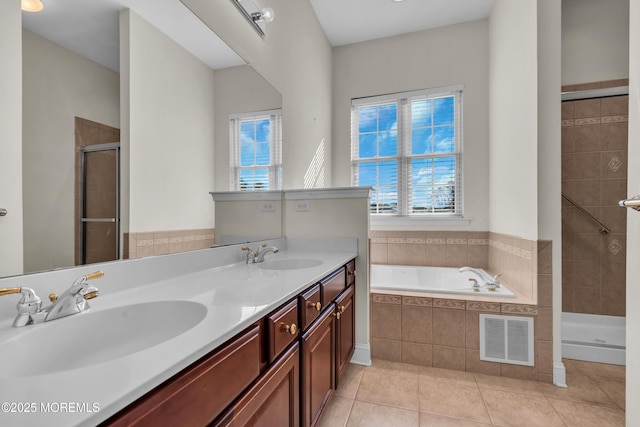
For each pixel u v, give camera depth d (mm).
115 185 1070
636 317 1046
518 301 1971
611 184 2615
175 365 515
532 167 2002
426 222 3150
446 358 2059
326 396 1403
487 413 1592
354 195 2141
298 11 2576
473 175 3031
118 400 409
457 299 2043
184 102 1390
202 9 1480
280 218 2260
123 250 1097
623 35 2578
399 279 2953
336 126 3469
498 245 2666
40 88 832
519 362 1928
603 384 1860
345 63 3453
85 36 961
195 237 1475
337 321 1590
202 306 865
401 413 1593
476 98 3021
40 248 834
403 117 3279
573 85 2658
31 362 647
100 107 1010
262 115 2033
